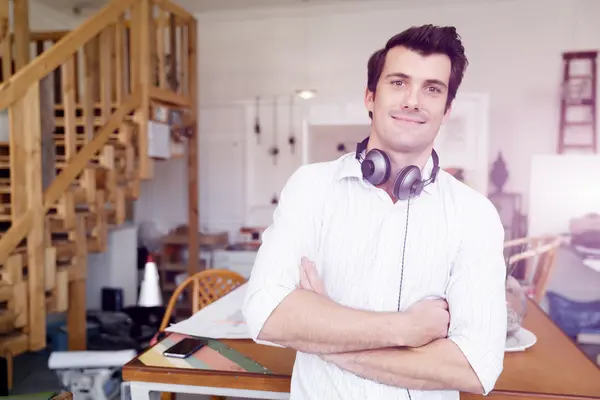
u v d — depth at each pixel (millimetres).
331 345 834
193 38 3875
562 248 4098
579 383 1166
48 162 2346
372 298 886
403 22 4680
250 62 4973
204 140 5117
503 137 4547
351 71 4789
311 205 940
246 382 1208
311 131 4434
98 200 2736
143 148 3146
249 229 4852
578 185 4168
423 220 897
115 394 2410
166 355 1344
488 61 4543
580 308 3018
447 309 857
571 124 4414
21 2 3336
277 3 4758
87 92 2639
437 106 874
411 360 821
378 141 923
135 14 3104
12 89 2102
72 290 2703
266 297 866
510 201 4453
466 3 4555
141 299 2953
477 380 815
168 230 5145
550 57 4441
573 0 4379
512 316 1411
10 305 2148
